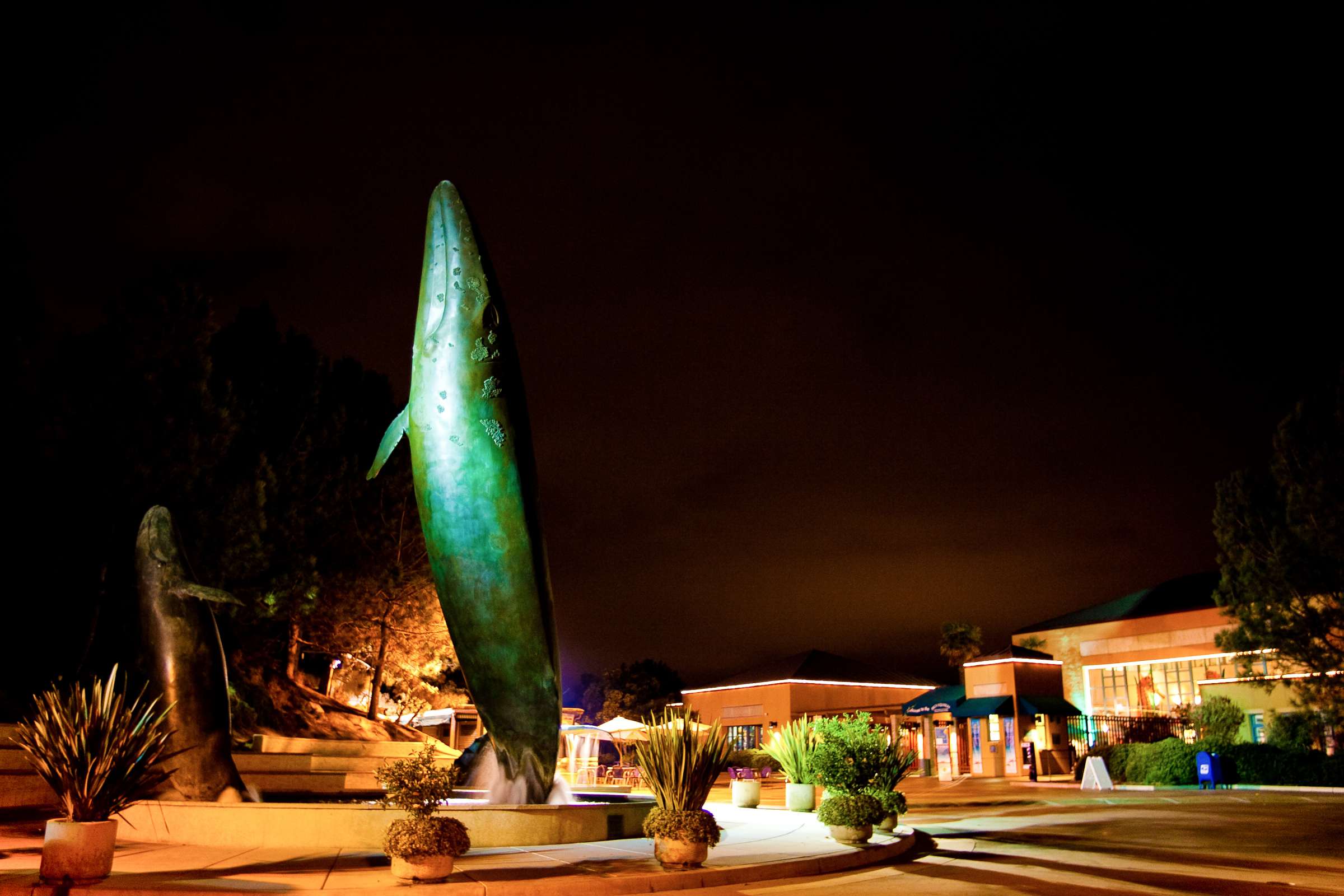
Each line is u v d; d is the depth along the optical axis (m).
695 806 9.61
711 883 9.02
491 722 12.24
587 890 8.30
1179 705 42.62
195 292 21.66
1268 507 29.73
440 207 12.41
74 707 8.18
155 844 10.41
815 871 10.07
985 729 44.03
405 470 33.41
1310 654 27.14
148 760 8.22
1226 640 30.03
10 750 13.96
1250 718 37.72
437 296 12.19
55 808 13.55
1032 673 44.84
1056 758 43.47
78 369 20.36
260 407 28.00
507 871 8.75
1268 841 14.23
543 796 12.27
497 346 12.14
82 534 19.36
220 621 22.88
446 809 10.76
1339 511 26.44
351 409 33.09
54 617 19.52
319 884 7.85
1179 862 11.45
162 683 11.52
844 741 13.93
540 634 12.03
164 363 20.89
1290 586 27.67
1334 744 31.12
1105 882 9.67
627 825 12.20
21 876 7.79
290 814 10.45
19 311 19.08
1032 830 16.02
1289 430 28.47
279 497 26.56
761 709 55.78
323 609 30.72
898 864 11.13
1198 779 29.88
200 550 20.95
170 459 20.11
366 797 16.72
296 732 26.14
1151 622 47.09
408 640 32.75
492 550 11.80
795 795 16.97
